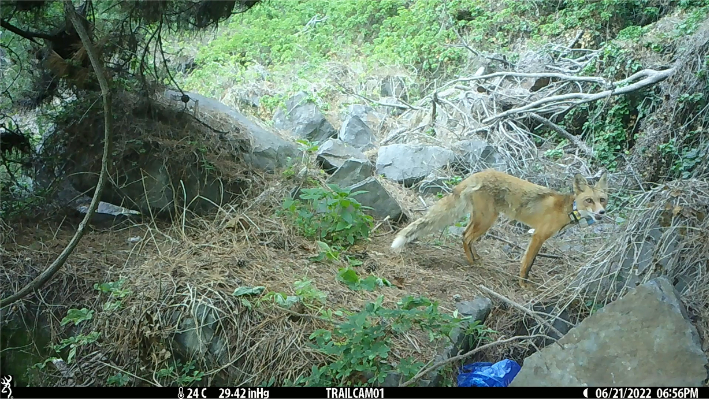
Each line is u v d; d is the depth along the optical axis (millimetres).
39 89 6406
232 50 13562
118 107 6297
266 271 5266
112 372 4672
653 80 8867
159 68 7336
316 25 14219
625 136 9336
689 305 4637
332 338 4504
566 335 4301
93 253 5527
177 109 6840
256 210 6242
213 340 4594
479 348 4309
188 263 5223
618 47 10078
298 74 11859
